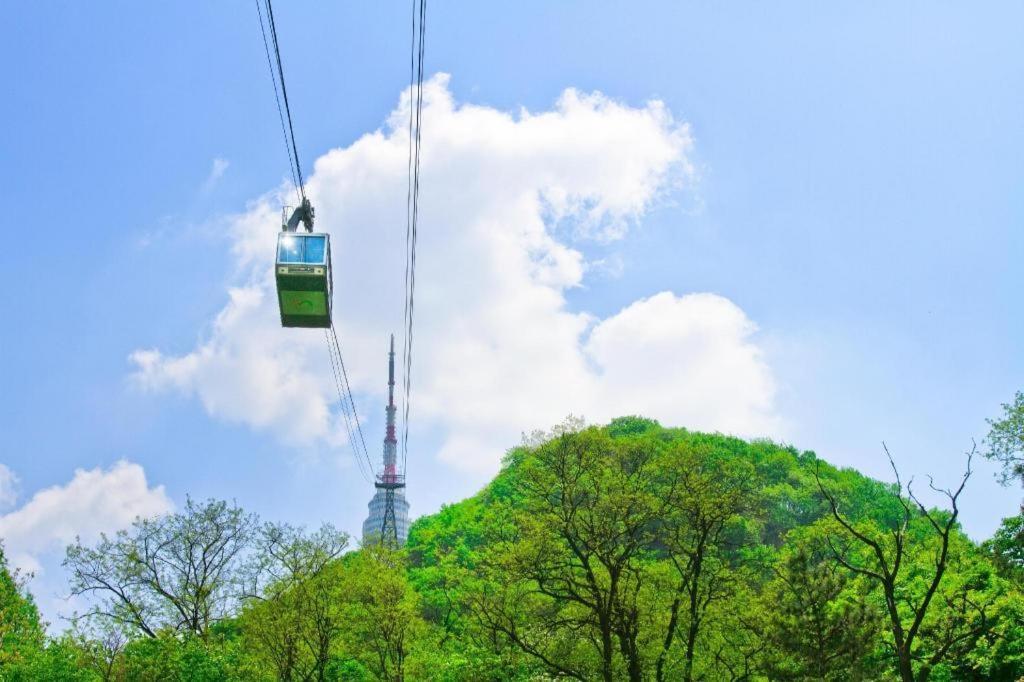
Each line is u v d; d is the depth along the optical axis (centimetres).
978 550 5062
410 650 5606
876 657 4603
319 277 2891
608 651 4269
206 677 5075
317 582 5341
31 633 5488
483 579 5553
